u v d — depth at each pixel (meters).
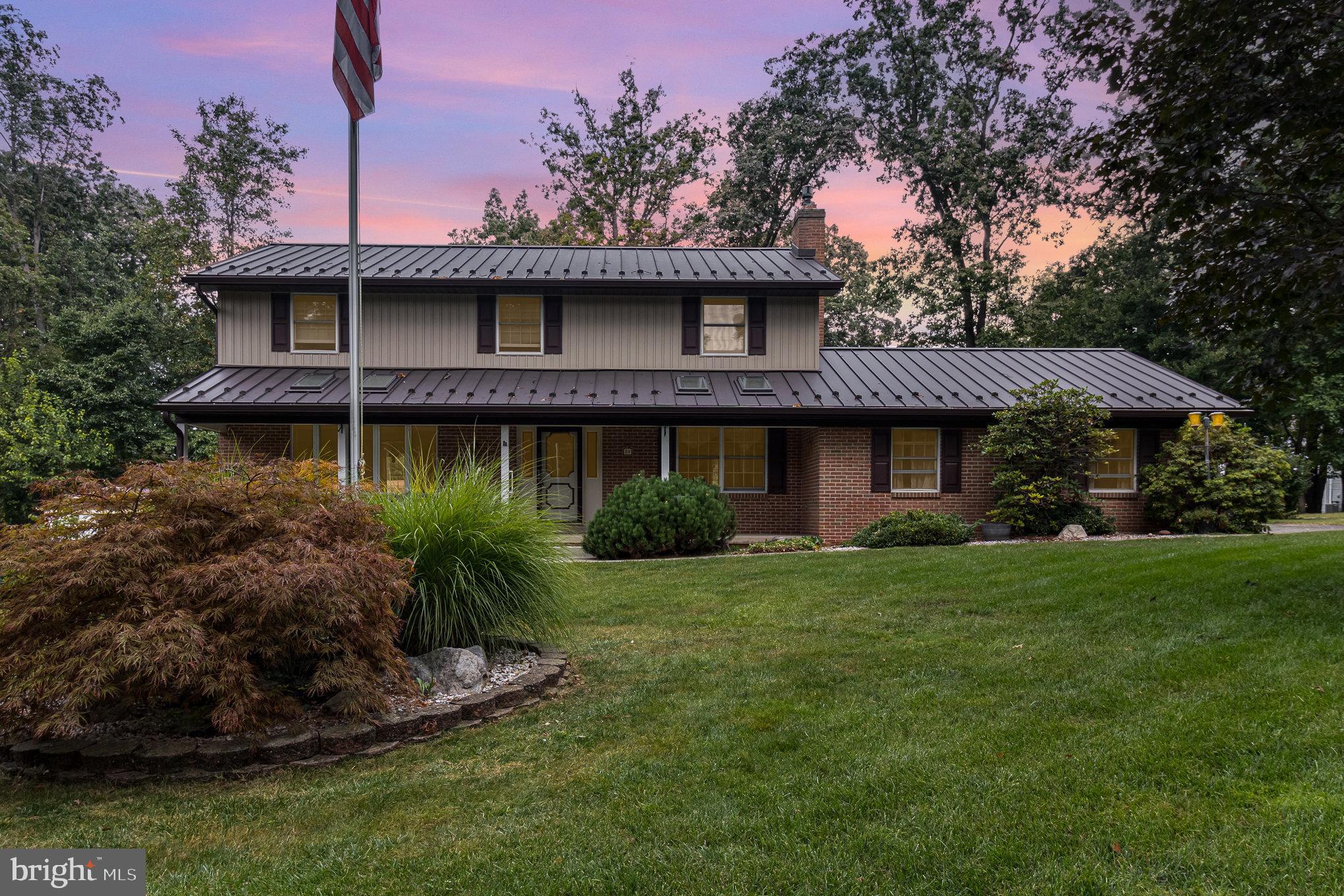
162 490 5.09
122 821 3.92
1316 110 6.41
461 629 6.55
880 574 10.59
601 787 4.17
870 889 3.05
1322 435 24.27
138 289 31.20
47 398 21.70
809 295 18.59
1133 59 7.26
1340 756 3.86
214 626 4.71
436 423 16.56
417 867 3.36
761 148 33.03
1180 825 3.37
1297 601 6.86
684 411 16.05
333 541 5.45
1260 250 6.76
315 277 17.36
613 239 35.00
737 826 3.62
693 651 7.09
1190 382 18.22
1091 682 5.41
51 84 34.84
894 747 4.50
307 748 4.77
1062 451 15.66
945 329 32.66
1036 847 3.27
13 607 4.48
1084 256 33.47
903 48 30.92
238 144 34.00
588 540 14.56
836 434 16.83
